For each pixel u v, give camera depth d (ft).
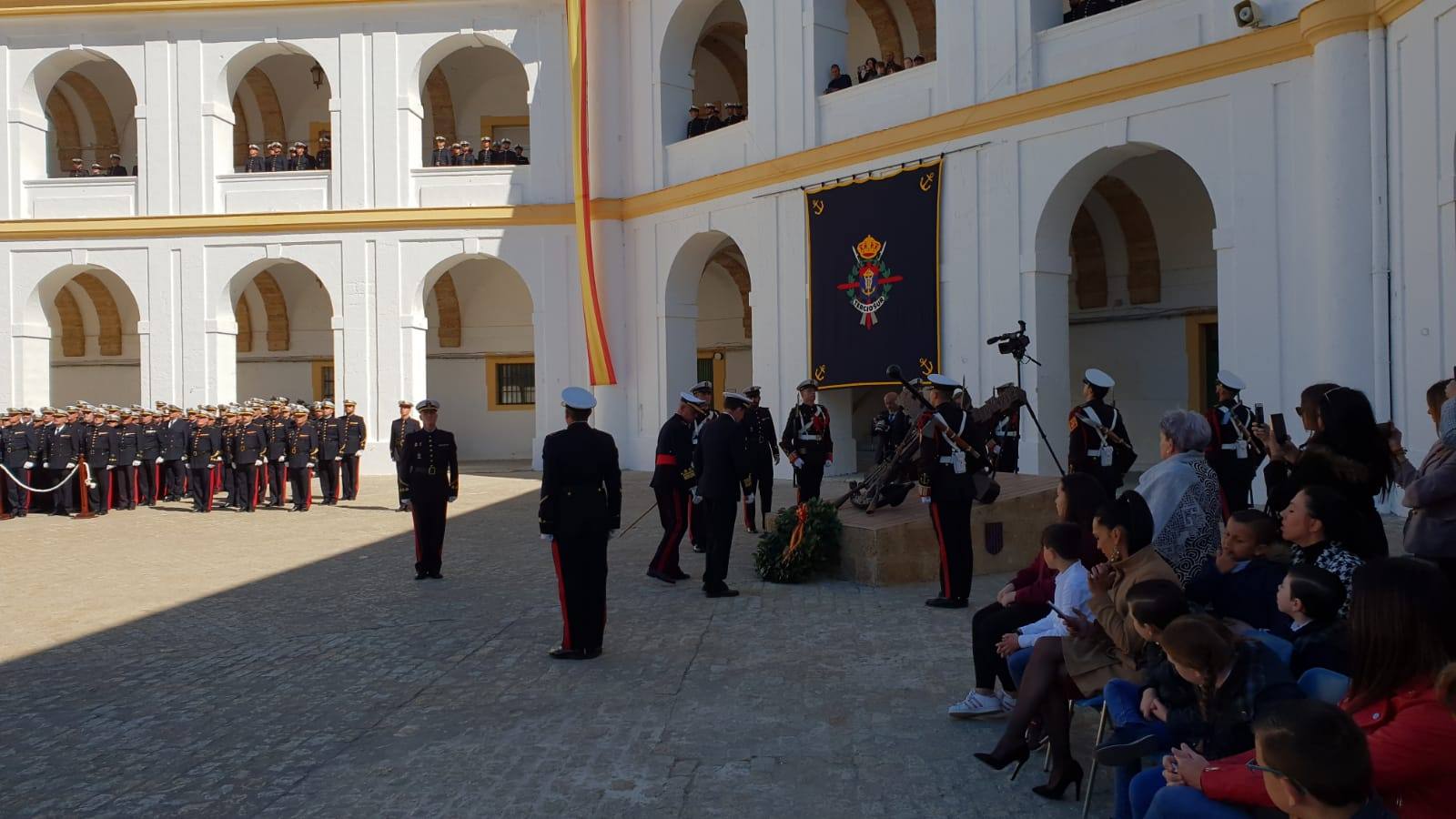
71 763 18.02
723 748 17.93
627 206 75.82
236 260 79.25
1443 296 35.42
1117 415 30.53
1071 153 49.75
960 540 28.09
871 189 58.34
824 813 15.19
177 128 79.56
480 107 93.81
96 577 37.19
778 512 33.96
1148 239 65.21
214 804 16.01
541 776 16.83
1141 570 14.70
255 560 40.55
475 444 96.53
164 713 20.79
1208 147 45.11
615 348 76.13
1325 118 39.99
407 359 78.33
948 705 20.01
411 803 15.88
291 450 57.62
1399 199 38.06
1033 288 51.26
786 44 63.62
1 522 54.60
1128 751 12.32
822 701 20.44
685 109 74.74
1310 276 41.91
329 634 27.43
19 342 79.87
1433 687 9.59
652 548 40.86
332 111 79.05
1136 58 47.62
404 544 44.19
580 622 24.12
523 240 78.33
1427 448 36.47
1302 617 12.87
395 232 78.59
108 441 57.82
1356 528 14.30
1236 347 44.24
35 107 81.30
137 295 79.71
